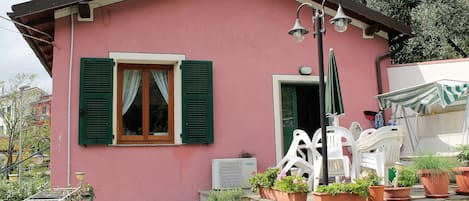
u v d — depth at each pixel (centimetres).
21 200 594
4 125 2234
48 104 2284
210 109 748
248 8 810
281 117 794
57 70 704
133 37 739
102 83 708
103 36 727
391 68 877
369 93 853
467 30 1281
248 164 732
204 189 732
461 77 801
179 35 763
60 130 690
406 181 555
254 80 789
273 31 816
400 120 843
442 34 1291
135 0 752
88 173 688
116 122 720
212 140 741
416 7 1351
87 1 679
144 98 749
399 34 884
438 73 823
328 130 620
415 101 744
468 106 700
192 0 781
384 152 592
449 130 764
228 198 618
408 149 821
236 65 784
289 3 834
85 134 690
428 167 568
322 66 507
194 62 755
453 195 576
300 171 638
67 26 717
